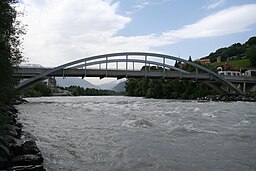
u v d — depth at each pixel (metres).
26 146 11.04
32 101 66.12
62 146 14.37
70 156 12.33
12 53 19.98
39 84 122.62
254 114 32.00
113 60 69.69
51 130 19.75
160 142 15.30
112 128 20.39
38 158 10.31
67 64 63.25
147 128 20.19
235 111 35.94
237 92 80.31
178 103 56.50
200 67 78.31
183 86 98.81
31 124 23.17
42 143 15.07
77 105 49.34
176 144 14.79
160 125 21.64
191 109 38.19
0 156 9.42
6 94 19.48
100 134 17.89
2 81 16.78
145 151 13.26
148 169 10.45
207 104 53.00
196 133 18.08
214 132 18.53
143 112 32.59
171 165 10.95
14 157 10.12
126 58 71.31
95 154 12.68
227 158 12.05
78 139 16.28
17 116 28.58
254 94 78.56
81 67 65.69
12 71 18.81
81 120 25.77
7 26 15.03
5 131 13.86
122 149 13.65
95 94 194.88
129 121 23.80
